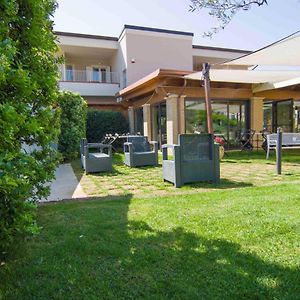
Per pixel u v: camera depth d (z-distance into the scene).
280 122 14.04
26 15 2.42
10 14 1.99
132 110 16.03
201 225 3.32
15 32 2.37
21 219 2.02
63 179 7.07
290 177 6.50
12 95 2.08
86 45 18.09
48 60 2.86
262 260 2.47
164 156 6.49
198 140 6.00
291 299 1.96
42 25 2.60
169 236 3.03
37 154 2.91
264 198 4.41
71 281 2.21
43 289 2.11
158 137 13.30
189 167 5.92
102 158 7.95
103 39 18.48
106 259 2.55
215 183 6.04
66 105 10.53
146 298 2.01
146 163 9.00
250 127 13.12
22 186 2.01
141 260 2.52
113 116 16.41
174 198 4.66
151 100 13.47
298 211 3.74
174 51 18.41
